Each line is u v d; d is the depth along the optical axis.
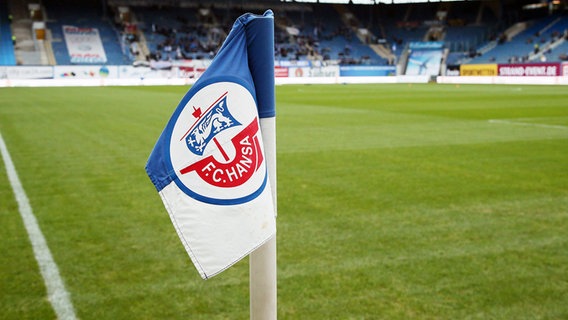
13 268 4.81
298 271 4.70
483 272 4.70
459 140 12.98
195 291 4.30
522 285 4.42
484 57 55.16
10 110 21.00
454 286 4.39
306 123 16.84
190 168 2.13
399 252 5.20
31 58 48.66
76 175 8.85
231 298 4.17
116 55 51.69
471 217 6.43
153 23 57.41
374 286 4.38
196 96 2.11
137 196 7.46
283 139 13.21
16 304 4.06
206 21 60.41
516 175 8.84
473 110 21.20
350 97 29.95
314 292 4.25
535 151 11.30
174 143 2.12
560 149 11.55
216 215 2.14
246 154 2.17
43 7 54.69
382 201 7.18
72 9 55.53
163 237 5.68
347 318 3.81
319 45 60.38
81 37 52.34
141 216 6.48
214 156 2.13
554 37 53.09
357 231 5.88
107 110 20.88
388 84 49.84
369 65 57.72
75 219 6.36
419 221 6.26
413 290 4.30
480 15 61.66
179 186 2.13
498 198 7.34
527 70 47.00
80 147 11.79
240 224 2.16
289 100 27.61
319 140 13.04
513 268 4.80
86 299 4.16
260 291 2.31
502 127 15.58
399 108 22.36
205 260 2.14
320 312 3.90
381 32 64.19
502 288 4.36
